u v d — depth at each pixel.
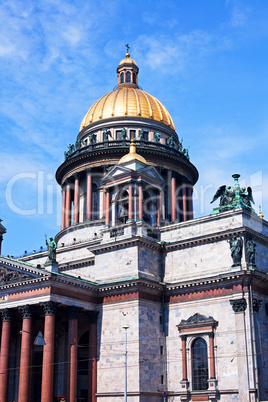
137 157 86.00
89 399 74.38
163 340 76.00
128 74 121.38
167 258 80.31
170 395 73.06
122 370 72.69
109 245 80.25
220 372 69.38
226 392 68.06
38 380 84.50
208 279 73.06
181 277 77.81
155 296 77.12
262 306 72.69
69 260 94.38
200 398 70.00
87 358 83.75
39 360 85.06
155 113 111.19
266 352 70.62
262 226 78.88
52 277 72.38
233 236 74.00
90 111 114.38
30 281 74.38
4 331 76.38
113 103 110.94
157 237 82.50
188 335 73.56
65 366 81.50
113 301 76.81
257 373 66.88
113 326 75.75
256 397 65.62
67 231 101.94
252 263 71.69
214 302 72.62
